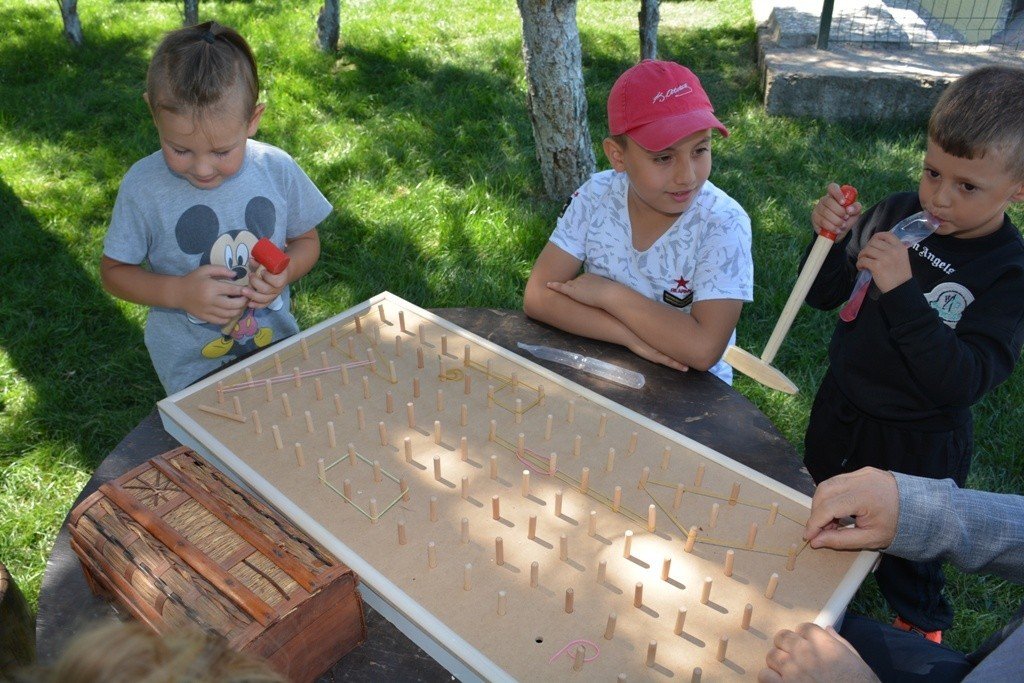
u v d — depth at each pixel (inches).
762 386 133.9
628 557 57.9
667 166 78.1
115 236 86.3
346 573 50.9
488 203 177.3
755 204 176.1
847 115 212.8
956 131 67.0
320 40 255.0
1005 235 75.9
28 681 31.4
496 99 220.8
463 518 59.2
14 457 123.8
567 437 68.7
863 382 85.3
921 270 78.3
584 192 91.8
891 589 90.3
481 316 86.8
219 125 74.8
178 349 93.4
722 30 271.1
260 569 51.1
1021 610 58.8
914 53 225.5
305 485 63.5
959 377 72.2
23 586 106.1
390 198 181.6
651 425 69.7
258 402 71.8
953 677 62.0
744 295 81.7
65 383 136.3
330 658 52.9
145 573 51.3
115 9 308.2
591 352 81.4
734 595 55.5
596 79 235.0
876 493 59.0
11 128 213.5
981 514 58.5
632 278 90.5
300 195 95.1
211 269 81.7
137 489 57.0
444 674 52.7
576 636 52.5
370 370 76.1
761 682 49.3
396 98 227.0
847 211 75.0
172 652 31.3
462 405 71.3
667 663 51.1
